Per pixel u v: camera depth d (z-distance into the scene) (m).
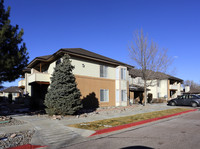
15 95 43.22
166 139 6.00
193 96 20.45
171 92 39.19
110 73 20.92
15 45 9.98
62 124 8.48
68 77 11.62
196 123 9.23
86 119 10.02
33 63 19.95
